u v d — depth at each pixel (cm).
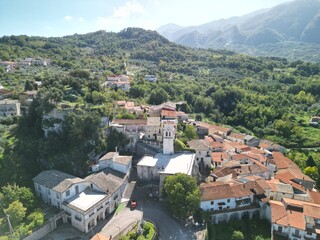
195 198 6794
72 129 8969
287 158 11106
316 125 15825
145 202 7781
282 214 6844
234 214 7425
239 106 17862
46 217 6725
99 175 7762
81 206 6675
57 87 11306
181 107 16550
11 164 8300
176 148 9469
